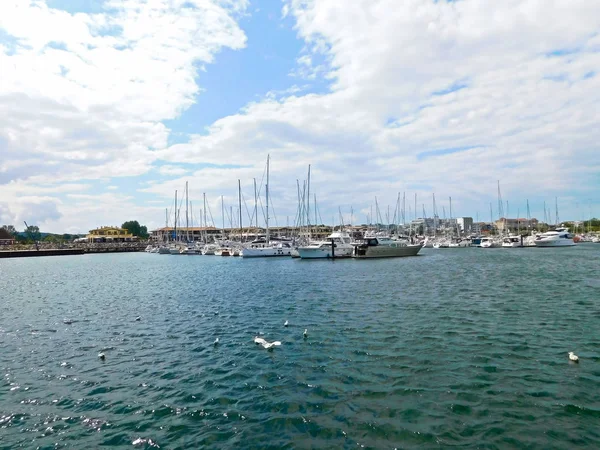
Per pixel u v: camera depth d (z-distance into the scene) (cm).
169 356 1644
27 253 12825
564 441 913
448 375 1327
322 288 3497
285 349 1661
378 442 929
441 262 6506
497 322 2036
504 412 1059
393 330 1908
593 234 16812
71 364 1573
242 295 3250
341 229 11644
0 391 1307
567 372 1334
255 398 1197
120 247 16062
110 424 1070
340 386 1259
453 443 915
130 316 2511
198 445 948
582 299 2669
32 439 1000
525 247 11719
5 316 2584
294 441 947
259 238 11231
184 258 10431
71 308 2866
